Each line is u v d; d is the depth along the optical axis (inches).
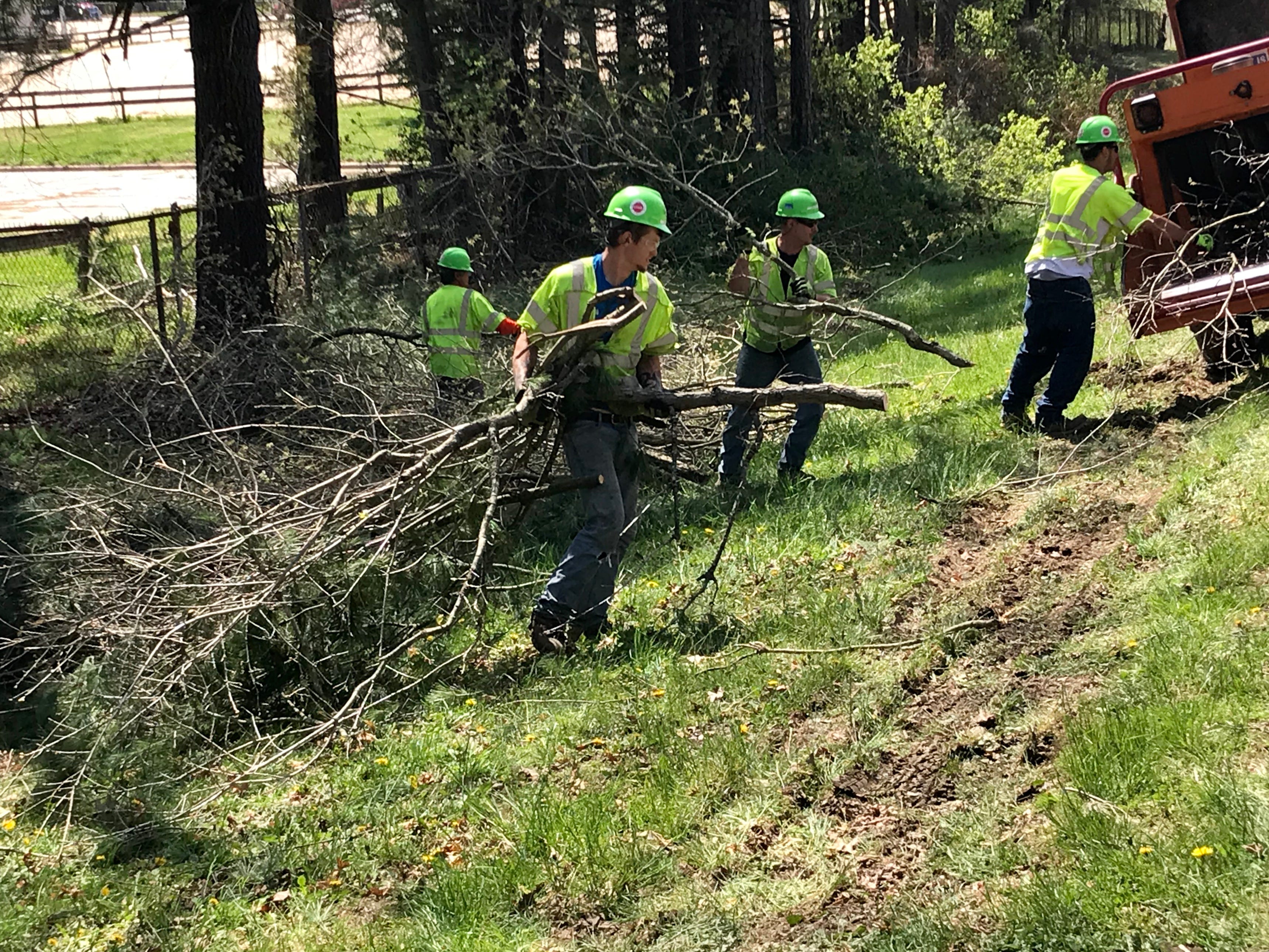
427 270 567.2
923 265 670.5
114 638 237.3
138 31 485.7
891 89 920.3
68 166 1285.7
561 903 159.9
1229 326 294.0
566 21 703.7
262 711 233.8
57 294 516.4
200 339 433.7
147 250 519.5
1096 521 239.9
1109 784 148.7
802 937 143.3
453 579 242.5
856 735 182.5
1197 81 302.4
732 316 402.0
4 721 238.4
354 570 238.5
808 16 844.6
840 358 460.8
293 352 385.1
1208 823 135.4
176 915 172.6
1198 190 315.6
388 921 162.4
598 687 218.2
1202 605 182.1
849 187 741.9
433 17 692.1
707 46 819.4
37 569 265.4
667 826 171.6
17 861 190.5
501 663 240.2
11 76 493.7
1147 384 323.6
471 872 166.7
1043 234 298.4
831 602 230.2
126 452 357.4
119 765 211.5
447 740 210.4
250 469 293.1
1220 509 215.3
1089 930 126.5
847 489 292.2
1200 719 153.0
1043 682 182.9
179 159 1327.5
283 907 172.1
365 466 233.1
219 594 229.6
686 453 336.2
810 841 162.4
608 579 244.8
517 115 680.4
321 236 553.0
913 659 200.5
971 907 138.6
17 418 410.6
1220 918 122.7
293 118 650.2
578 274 234.5
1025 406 314.2
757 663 213.9
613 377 237.9
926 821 159.5
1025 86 1127.6
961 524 259.8
